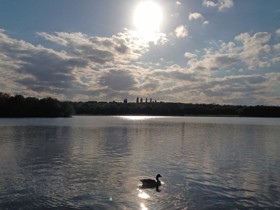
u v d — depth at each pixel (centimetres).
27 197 2766
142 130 10975
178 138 8069
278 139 8088
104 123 15788
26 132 9281
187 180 3394
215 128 12938
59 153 5144
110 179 3391
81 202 2656
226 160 4681
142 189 3030
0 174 3581
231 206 2617
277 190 3072
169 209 2528
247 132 10669
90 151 5416
